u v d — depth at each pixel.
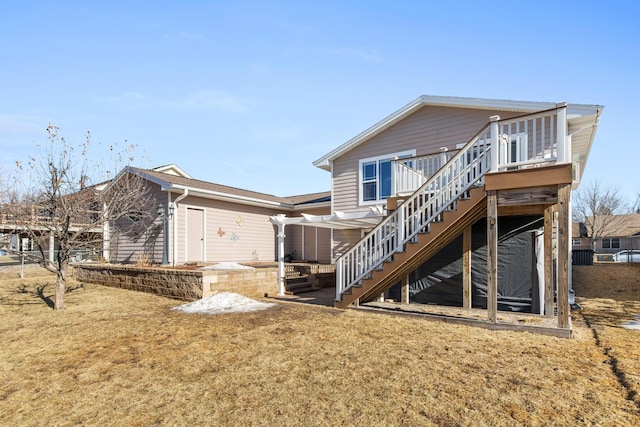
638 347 5.36
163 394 3.85
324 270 13.67
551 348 5.30
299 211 17.62
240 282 10.66
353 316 7.57
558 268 6.03
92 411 3.50
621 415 3.30
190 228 13.70
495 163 6.58
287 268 13.06
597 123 9.31
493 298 6.49
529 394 3.74
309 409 3.47
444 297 9.05
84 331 6.48
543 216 8.06
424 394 3.76
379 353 5.09
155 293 10.74
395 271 8.02
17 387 4.07
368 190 13.07
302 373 4.38
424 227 7.73
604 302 9.63
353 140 13.16
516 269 8.28
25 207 9.16
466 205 6.96
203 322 7.07
